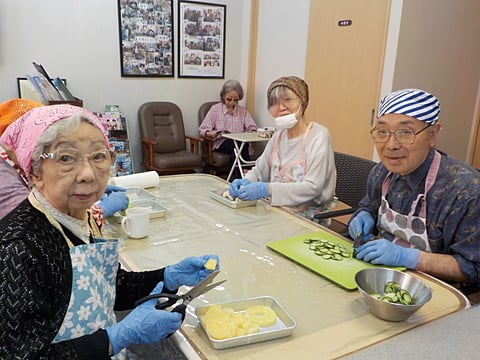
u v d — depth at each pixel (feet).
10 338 2.14
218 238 4.54
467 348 2.62
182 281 3.31
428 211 4.27
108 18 12.98
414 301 3.16
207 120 14.66
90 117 2.56
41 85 10.60
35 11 11.81
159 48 14.12
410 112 3.95
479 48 12.09
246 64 15.79
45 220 2.51
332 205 6.65
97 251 2.72
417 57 10.62
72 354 2.32
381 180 4.88
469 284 4.00
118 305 3.25
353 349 2.71
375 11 10.66
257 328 2.81
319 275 3.71
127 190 5.97
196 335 2.81
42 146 2.40
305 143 6.55
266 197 5.90
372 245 3.95
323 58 12.46
